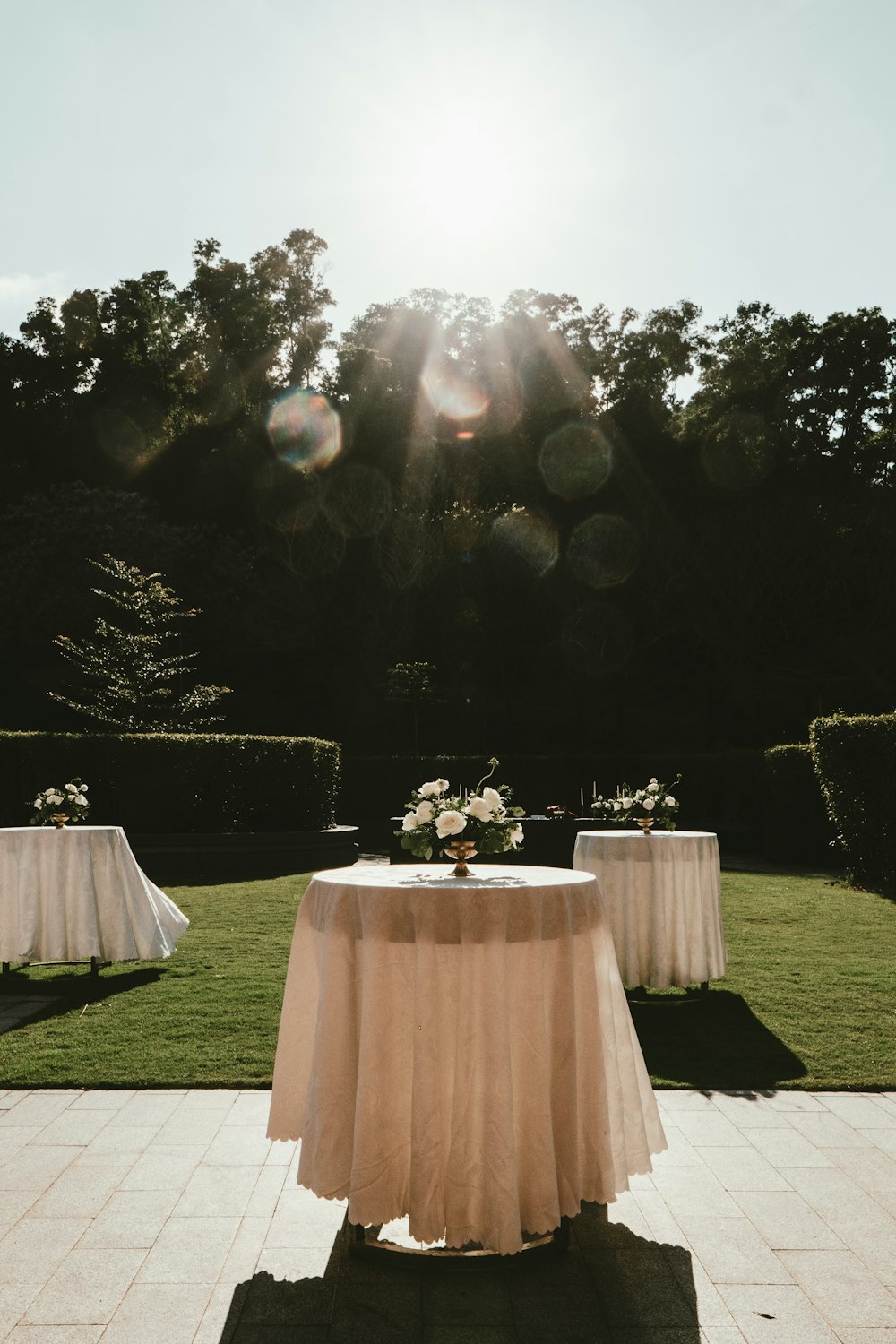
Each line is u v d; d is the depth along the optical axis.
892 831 11.90
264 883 12.96
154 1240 3.20
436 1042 3.04
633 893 6.50
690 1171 3.77
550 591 30.27
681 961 6.44
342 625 31.48
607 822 14.72
